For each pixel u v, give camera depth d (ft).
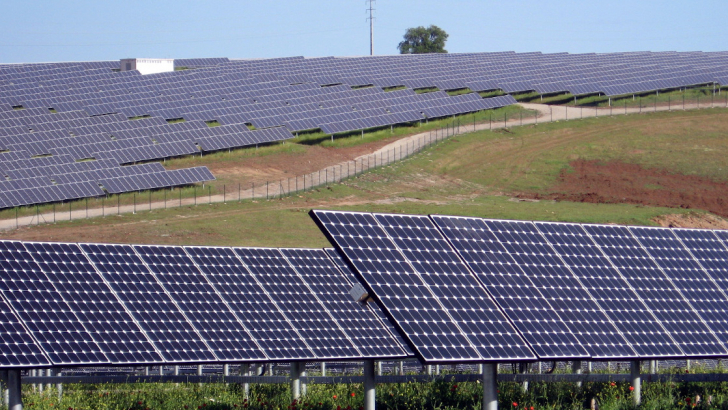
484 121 322.14
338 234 72.79
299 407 85.71
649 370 101.40
